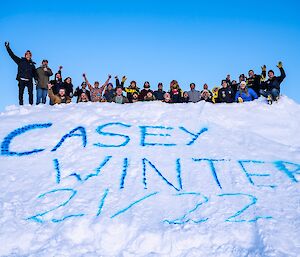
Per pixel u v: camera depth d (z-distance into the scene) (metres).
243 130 12.26
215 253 7.64
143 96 14.86
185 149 11.22
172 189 9.66
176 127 12.19
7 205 9.09
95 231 8.32
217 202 9.17
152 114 12.81
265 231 8.05
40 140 11.45
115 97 14.41
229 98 14.77
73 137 11.60
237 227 8.33
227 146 11.40
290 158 11.06
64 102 14.36
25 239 8.16
